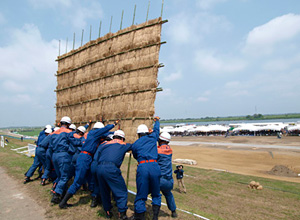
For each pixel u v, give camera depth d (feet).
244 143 113.29
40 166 22.68
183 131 190.49
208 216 14.83
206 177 38.78
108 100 20.06
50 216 12.63
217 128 177.78
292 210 21.86
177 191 28.17
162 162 13.38
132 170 36.94
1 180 21.58
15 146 76.59
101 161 12.30
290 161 62.95
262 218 19.17
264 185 33.19
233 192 28.66
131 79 18.49
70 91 25.26
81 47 24.56
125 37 19.94
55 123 26.76
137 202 11.43
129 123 17.62
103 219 12.29
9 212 13.29
